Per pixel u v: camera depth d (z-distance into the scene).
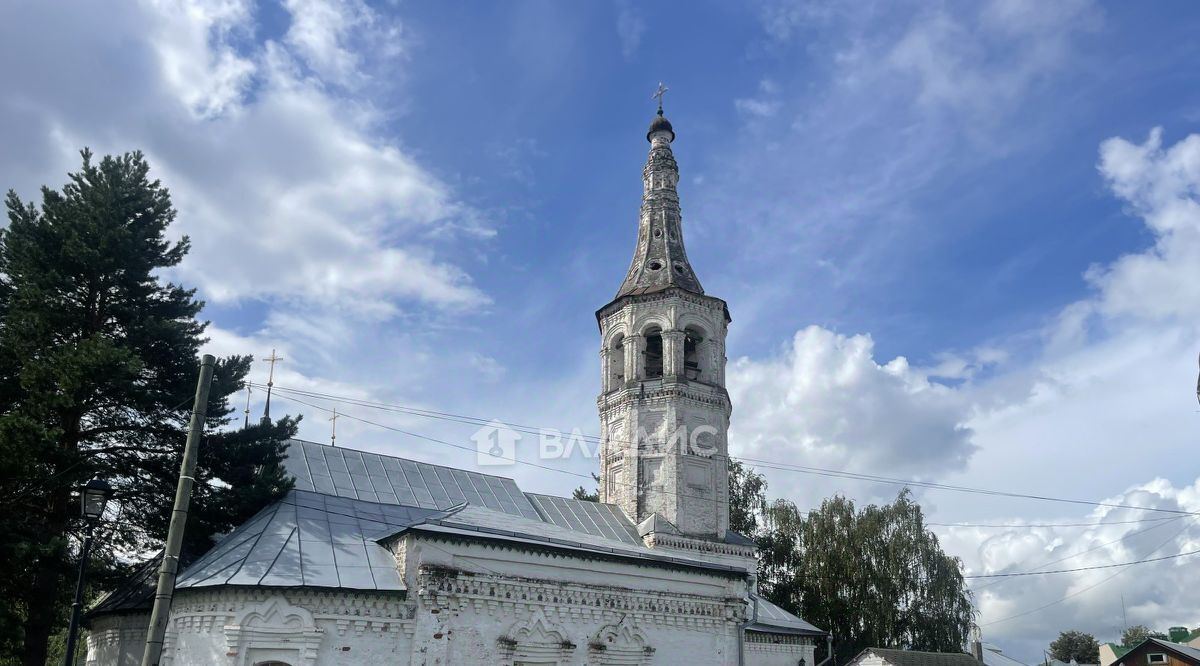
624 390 40.06
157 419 27.53
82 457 24.92
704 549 37.72
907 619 53.97
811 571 55.41
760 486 60.41
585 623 27.52
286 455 29.81
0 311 27.45
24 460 23.27
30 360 25.33
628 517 38.31
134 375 25.95
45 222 28.22
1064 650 110.12
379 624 23.77
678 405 39.19
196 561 24.91
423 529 24.91
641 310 41.25
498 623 25.58
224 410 28.77
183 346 28.03
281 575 23.20
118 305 28.19
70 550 25.00
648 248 43.81
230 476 27.84
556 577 27.25
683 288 41.09
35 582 25.31
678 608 29.97
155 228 29.77
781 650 39.34
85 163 29.45
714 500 38.88
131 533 27.69
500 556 26.23
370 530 27.62
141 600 25.42
